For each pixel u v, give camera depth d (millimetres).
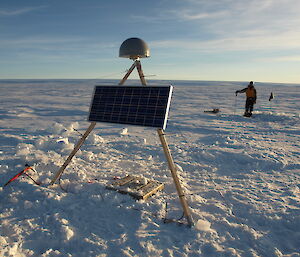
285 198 4203
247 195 4316
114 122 3670
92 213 3504
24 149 6441
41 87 66562
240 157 6426
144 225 3213
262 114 14859
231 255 2715
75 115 15609
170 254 2686
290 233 3201
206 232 3104
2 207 3654
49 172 4848
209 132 10195
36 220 3312
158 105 3289
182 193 3330
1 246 2721
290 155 6746
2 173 4797
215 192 4395
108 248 2762
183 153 6785
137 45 3676
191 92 48031
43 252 2734
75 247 2793
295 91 54062
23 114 15703
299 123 12047
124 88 3752
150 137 9203
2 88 60938
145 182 4344
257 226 3379
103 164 5809
